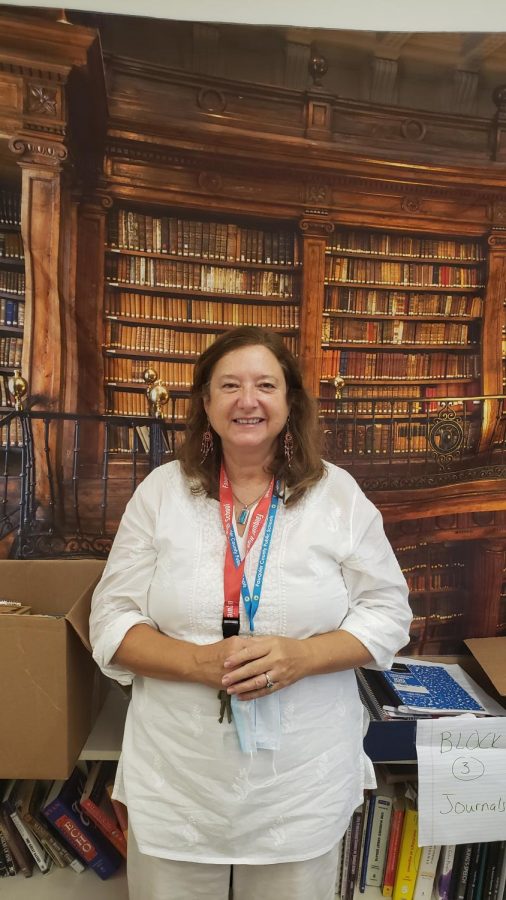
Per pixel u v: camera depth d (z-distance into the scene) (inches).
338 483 47.9
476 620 80.7
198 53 67.3
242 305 73.0
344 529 45.9
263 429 44.9
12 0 62.7
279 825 43.6
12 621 49.4
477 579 80.4
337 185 72.7
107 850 61.5
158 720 44.4
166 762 44.0
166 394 71.9
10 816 61.1
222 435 45.7
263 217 72.1
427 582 79.6
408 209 74.3
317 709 44.5
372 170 72.8
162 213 69.9
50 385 69.5
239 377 44.5
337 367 75.4
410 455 77.5
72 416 70.4
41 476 70.5
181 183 69.7
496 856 64.6
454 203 74.9
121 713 63.5
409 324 76.2
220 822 43.1
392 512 77.9
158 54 66.6
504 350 77.7
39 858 61.2
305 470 47.2
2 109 64.5
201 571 44.0
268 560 44.0
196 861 44.0
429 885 64.6
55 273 68.1
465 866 64.6
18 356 68.6
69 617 49.3
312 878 45.3
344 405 76.0
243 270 72.6
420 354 76.7
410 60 70.7
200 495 46.8
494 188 75.0
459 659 79.5
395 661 74.6
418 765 59.8
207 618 43.6
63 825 60.6
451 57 71.0
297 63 69.2
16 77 64.2
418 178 73.7
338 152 71.8
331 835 44.9
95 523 72.2
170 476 48.4
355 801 47.5
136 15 65.4
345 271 74.4
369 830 65.1
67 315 68.9
